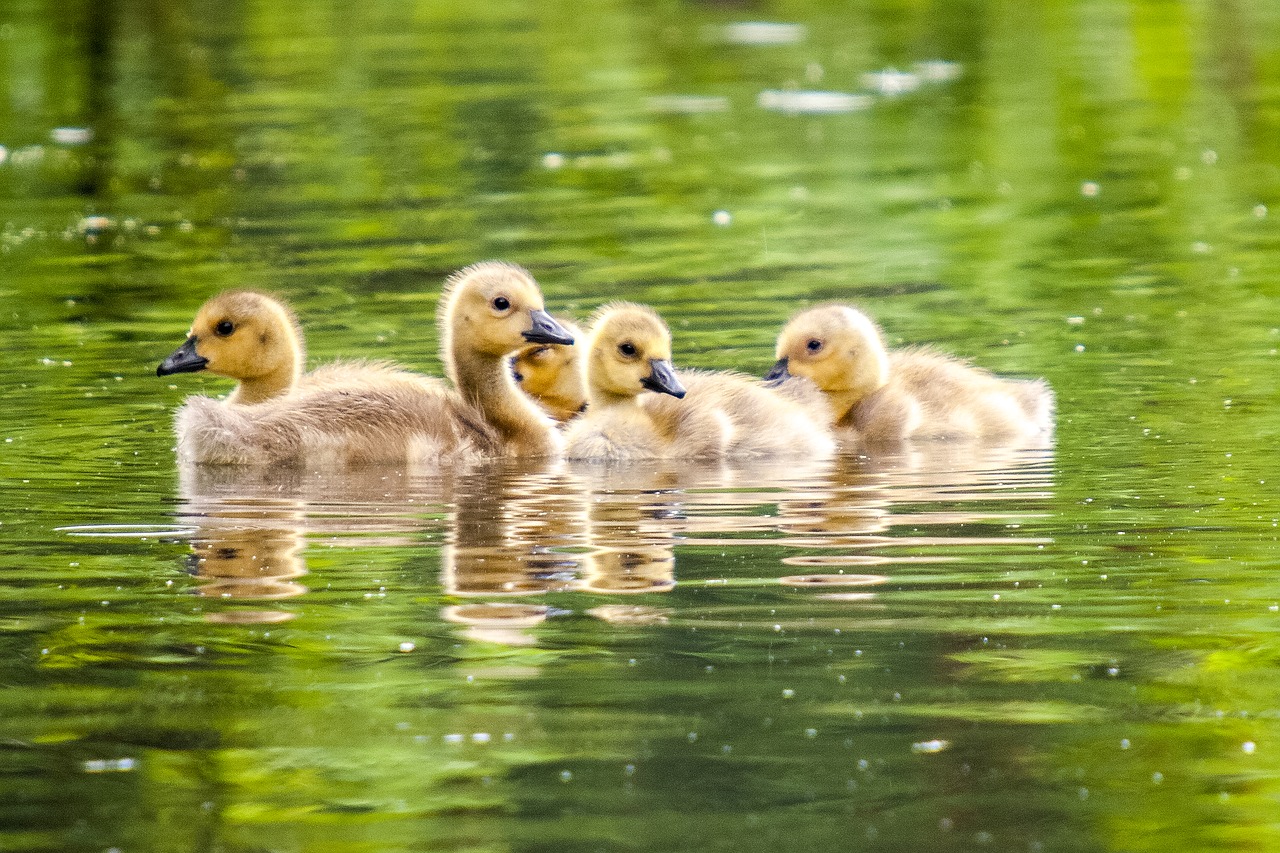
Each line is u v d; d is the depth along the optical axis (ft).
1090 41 143.13
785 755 27.94
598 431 50.57
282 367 54.24
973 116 115.03
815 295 69.62
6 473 47.14
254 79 133.18
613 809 26.32
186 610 35.09
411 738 28.73
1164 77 126.82
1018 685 30.58
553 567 37.93
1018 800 26.48
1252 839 25.31
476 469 49.03
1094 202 88.74
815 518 41.98
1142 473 45.55
